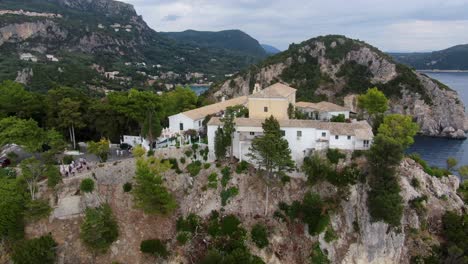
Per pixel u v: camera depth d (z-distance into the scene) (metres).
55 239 53.19
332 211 59.56
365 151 62.59
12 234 52.09
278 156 57.00
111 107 76.75
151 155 63.31
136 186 56.56
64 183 56.75
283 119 69.94
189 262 54.00
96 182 58.75
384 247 58.53
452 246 58.22
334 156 62.91
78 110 77.44
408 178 65.62
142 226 56.81
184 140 69.19
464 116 159.38
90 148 63.09
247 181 62.28
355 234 59.38
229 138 62.88
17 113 74.44
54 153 60.06
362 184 61.22
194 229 57.41
